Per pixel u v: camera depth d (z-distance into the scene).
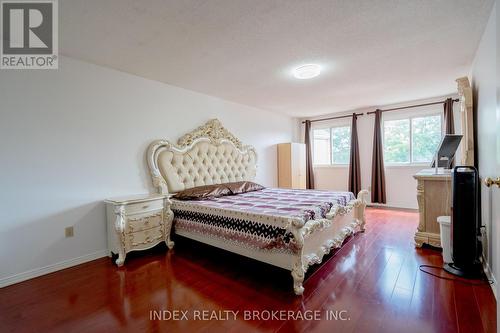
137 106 3.20
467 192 2.20
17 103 2.29
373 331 1.52
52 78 2.50
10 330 1.60
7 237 2.23
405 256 2.68
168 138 3.55
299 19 2.00
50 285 2.18
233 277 2.30
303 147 5.94
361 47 2.51
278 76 3.31
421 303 1.80
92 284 2.19
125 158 3.07
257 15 1.94
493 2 1.81
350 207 3.16
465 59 2.83
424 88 3.98
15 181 2.28
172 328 1.59
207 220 2.72
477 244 2.24
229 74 3.21
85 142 2.73
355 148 5.54
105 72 2.90
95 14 1.89
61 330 1.59
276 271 2.43
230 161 4.39
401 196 5.15
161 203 3.03
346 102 4.88
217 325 1.61
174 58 2.70
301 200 3.01
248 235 2.30
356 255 2.74
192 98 3.91
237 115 4.76
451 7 1.87
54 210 2.50
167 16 1.93
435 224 2.89
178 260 2.73
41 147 2.43
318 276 2.27
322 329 1.55
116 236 2.65
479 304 1.76
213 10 1.87
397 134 5.21
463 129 3.13
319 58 2.76
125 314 1.75
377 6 1.84
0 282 2.18
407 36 2.30
